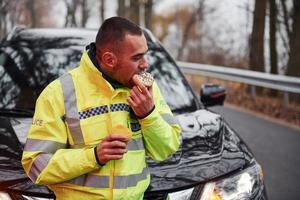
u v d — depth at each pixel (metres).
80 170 2.42
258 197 3.66
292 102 12.92
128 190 2.55
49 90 2.55
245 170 3.74
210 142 4.00
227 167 3.66
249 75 12.98
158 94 2.76
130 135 2.40
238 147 4.07
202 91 5.56
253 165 3.88
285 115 11.34
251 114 11.85
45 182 2.49
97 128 2.50
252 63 16.19
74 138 2.52
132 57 2.45
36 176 2.50
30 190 3.19
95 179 2.51
